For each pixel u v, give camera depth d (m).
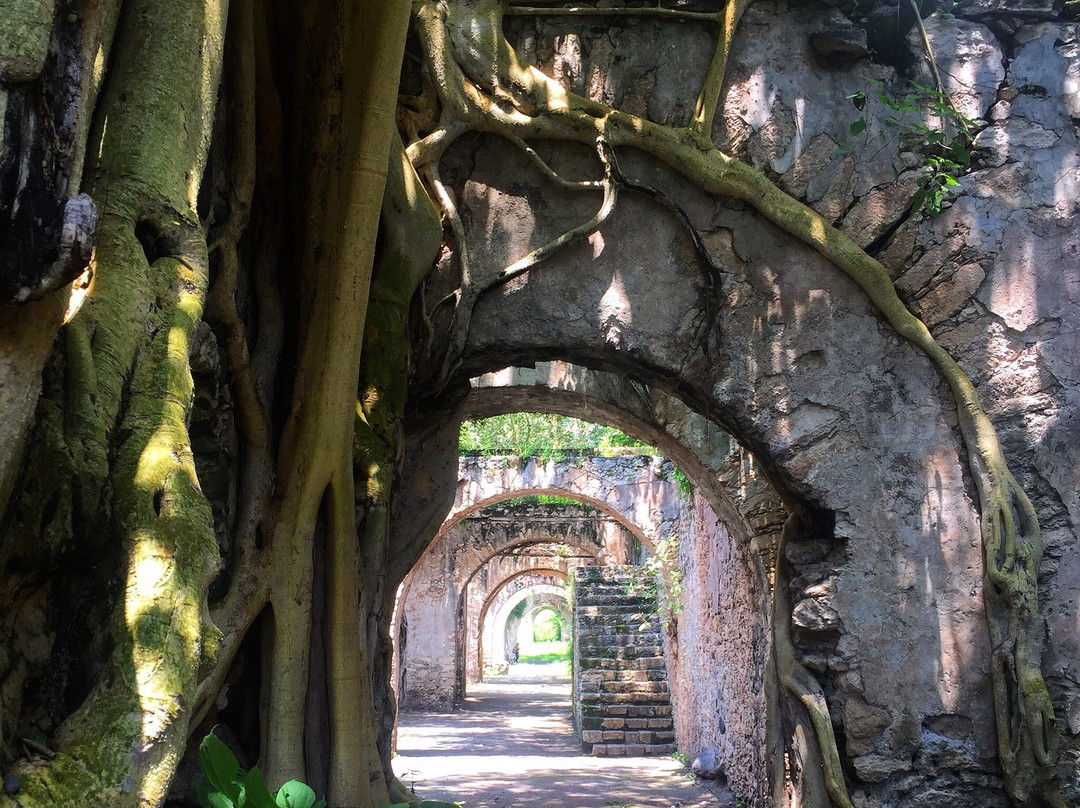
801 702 5.14
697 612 10.63
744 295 5.30
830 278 5.33
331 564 4.21
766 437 5.24
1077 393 5.23
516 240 5.32
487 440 13.03
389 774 4.86
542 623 45.34
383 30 4.25
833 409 5.25
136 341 2.86
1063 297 5.30
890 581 5.14
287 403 4.34
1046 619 5.06
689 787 9.61
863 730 5.04
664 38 5.46
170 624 2.49
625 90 5.41
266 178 4.54
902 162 5.41
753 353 5.27
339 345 4.22
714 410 5.33
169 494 2.71
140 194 3.04
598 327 5.27
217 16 3.39
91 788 2.17
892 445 5.23
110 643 2.45
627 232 5.34
